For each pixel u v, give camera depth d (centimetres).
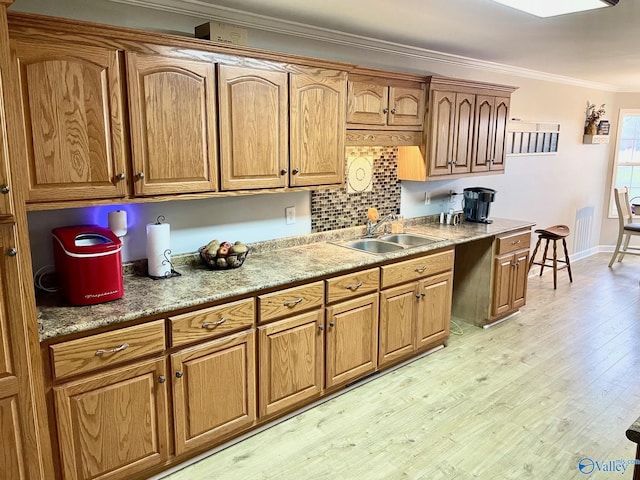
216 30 245
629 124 693
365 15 288
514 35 340
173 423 227
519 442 261
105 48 205
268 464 242
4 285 170
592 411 292
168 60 224
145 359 213
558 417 285
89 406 199
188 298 225
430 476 234
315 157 292
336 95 296
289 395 272
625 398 307
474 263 420
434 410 291
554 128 577
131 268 262
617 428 274
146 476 227
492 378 332
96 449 204
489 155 424
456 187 464
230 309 238
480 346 384
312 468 239
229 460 245
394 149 390
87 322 195
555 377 334
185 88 232
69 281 211
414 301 338
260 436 264
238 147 256
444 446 257
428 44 369
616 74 539
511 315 455
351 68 302
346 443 259
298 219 337
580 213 669
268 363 258
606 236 726
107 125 211
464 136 394
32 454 185
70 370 192
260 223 317
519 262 434
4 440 179
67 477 198
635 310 473
